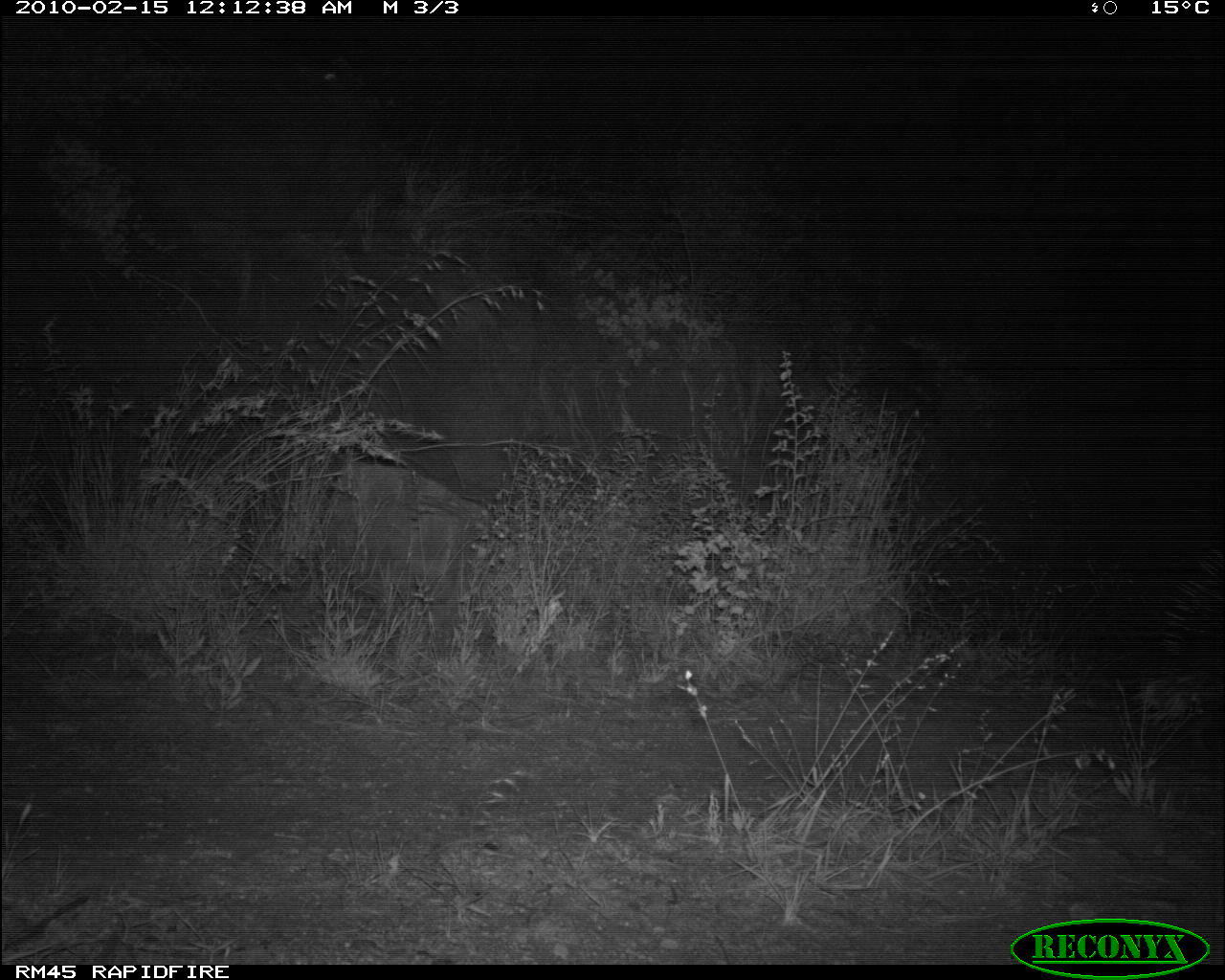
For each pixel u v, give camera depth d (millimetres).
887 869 4820
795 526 7730
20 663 5637
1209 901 4781
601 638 6910
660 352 10211
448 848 4680
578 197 11328
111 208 8375
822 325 11750
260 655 6102
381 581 6875
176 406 7148
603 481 7785
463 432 8594
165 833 4586
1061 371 12352
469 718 5914
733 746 5930
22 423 7023
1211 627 8430
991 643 7590
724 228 11688
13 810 4613
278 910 4145
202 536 6391
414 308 9047
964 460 10953
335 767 5270
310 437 6898
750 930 4273
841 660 7164
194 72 9516
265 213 9133
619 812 5117
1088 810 5609
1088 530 10148
